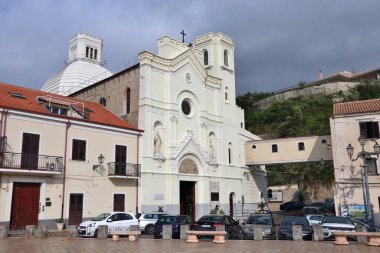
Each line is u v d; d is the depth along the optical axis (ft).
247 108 281.95
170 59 112.88
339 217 71.82
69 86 160.15
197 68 123.34
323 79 328.08
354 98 250.98
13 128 76.02
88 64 173.47
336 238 54.34
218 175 124.26
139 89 106.32
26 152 77.46
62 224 78.54
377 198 97.86
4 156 73.15
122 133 97.30
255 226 62.90
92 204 87.76
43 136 80.79
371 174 99.91
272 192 218.38
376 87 255.91
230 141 134.72
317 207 132.05
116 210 92.53
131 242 59.41
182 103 116.98
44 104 88.79
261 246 52.49
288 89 311.47
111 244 56.70
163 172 104.73
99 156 90.84
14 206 74.43
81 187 86.17
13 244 56.49
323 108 253.85
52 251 48.80
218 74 136.46
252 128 253.65
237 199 131.44
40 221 77.77
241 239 65.98
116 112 113.50
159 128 107.76
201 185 116.06
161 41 117.19
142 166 100.17
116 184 93.81
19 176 75.61
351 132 104.42
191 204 114.93
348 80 310.04
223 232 56.90
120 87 114.21
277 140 137.59
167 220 74.33
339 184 102.83
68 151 84.89
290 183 216.74
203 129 121.29
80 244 56.85
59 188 81.97
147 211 97.91
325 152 127.65
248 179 143.74
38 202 78.38
